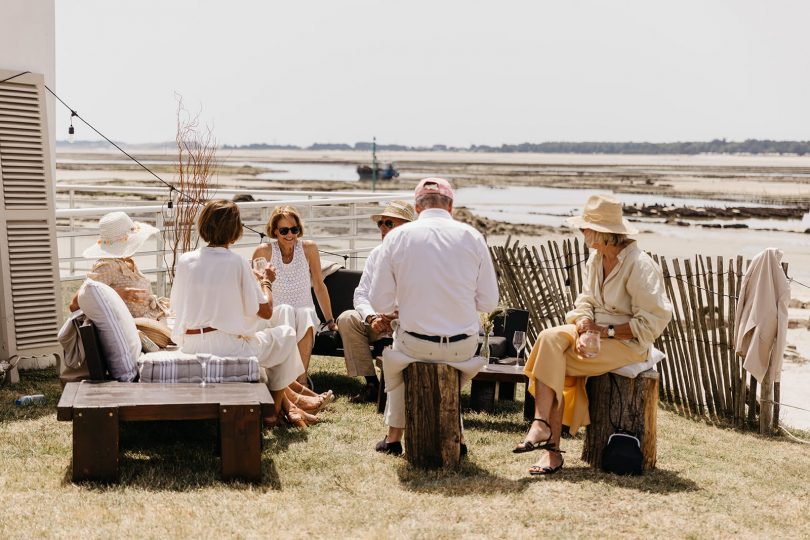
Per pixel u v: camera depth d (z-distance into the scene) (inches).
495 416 282.7
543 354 213.6
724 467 236.4
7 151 284.7
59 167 5364.2
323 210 1373.0
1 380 281.3
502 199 2768.2
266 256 284.7
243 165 7062.0
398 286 214.5
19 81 286.8
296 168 6486.2
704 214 2068.2
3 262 284.8
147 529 166.4
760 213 2151.8
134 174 4069.9
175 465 209.9
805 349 503.5
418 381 213.8
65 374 224.1
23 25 293.3
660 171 6515.8
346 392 310.0
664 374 327.0
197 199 387.9
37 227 292.5
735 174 5841.5
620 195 3115.2
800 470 241.1
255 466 198.2
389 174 3661.4
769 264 286.2
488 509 185.9
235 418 196.1
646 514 188.1
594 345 208.8
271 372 242.7
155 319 257.1
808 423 334.6
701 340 309.6
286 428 248.5
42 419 245.3
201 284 220.5
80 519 170.6
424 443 214.7
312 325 277.9
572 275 337.1
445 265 210.4
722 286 301.1
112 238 253.4
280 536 166.4
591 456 225.6
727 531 180.2
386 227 294.0
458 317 213.0
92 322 216.1
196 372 215.6
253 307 223.3
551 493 198.7
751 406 299.9
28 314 291.1
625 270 212.4
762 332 288.0
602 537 173.2
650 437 222.2
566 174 5625.0
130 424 243.8
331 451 226.7
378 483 201.9
